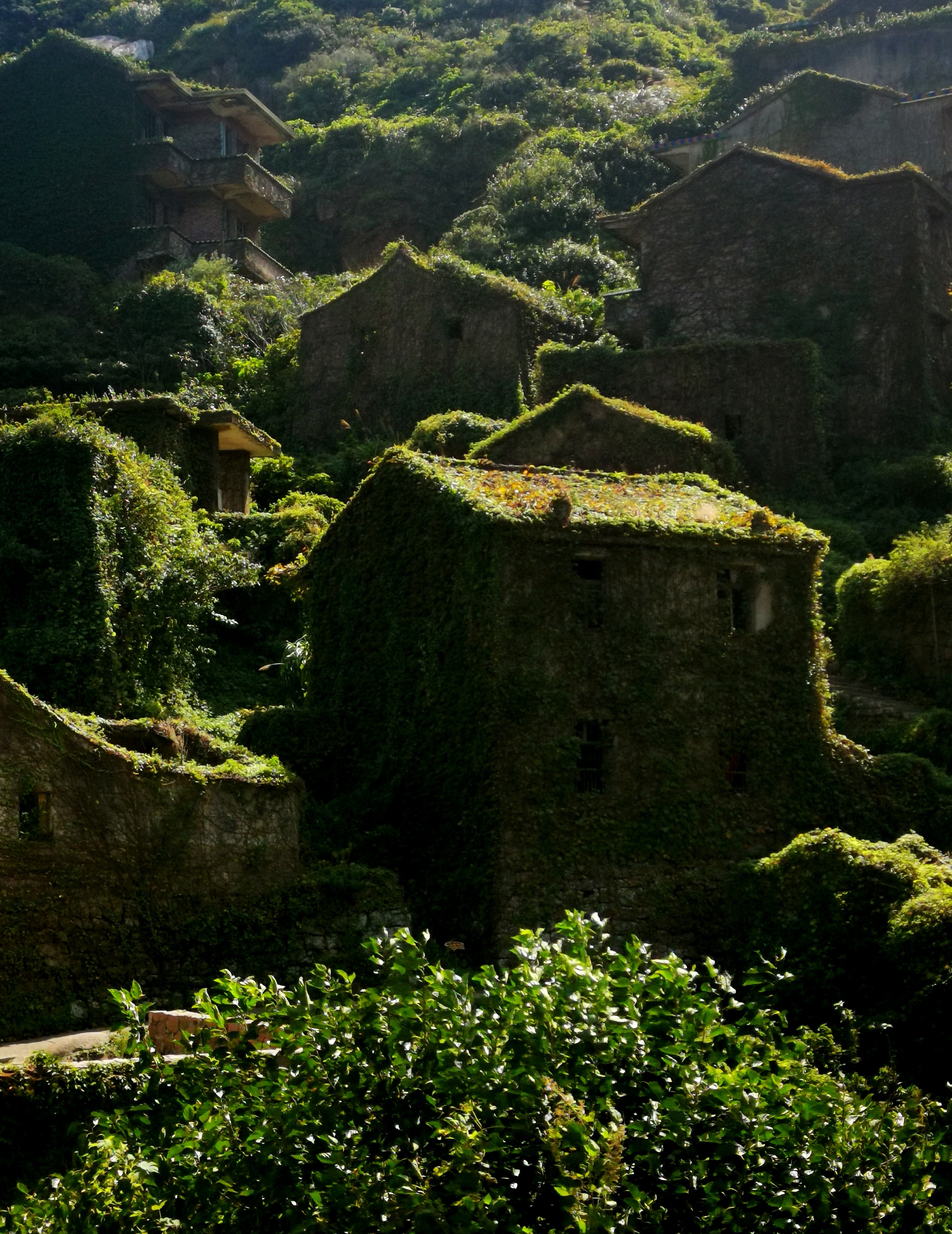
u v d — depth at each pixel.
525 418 40.16
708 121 82.69
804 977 22.89
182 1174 12.83
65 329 59.72
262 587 39.31
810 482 42.94
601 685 25.75
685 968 14.05
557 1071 12.84
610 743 25.61
